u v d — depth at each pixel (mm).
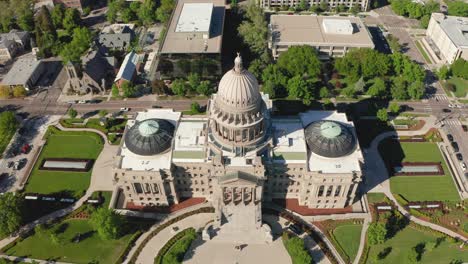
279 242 156875
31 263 150750
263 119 158250
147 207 171250
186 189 172000
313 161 160625
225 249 154750
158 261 150625
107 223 149625
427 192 174125
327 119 179125
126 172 156875
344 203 166750
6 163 190625
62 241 155000
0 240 159750
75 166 188000
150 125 165250
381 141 197625
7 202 158250
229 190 159375
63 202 172250
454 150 192500
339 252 152875
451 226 160500
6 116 198000
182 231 160500
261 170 153375
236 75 148875
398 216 164000
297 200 173500
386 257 151250
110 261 152125
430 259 150125
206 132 167875
